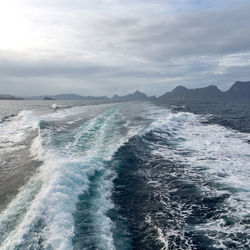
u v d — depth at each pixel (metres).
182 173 12.69
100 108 45.38
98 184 10.59
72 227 7.33
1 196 9.56
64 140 17.50
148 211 9.11
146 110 40.41
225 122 28.72
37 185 10.01
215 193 10.46
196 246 7.37
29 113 35.22
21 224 7.28
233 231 8.03
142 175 12.34
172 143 18.47
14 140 18.97
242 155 15.66
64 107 50.44
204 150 16.75
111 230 7.77
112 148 15.48
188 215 8.94
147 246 7.30
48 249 6.33
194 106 57.91
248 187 10.98
